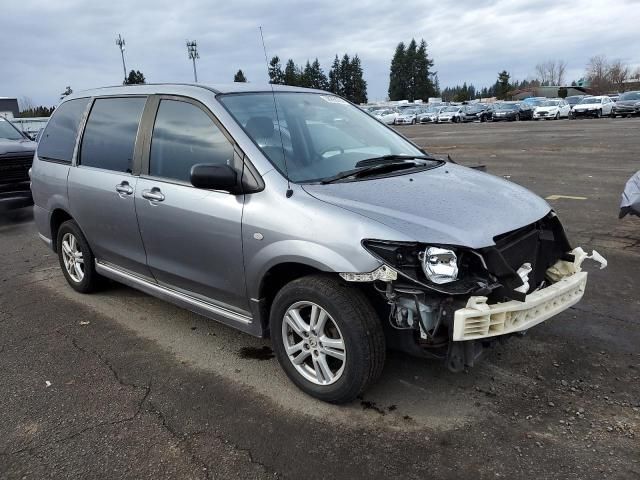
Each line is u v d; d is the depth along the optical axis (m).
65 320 4.75
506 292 2.91
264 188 3.34
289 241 3.13
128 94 4.50
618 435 2.90
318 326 3.18
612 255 5.86
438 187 3.47
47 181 5.29
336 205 3.09
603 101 41.81
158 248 4.07
